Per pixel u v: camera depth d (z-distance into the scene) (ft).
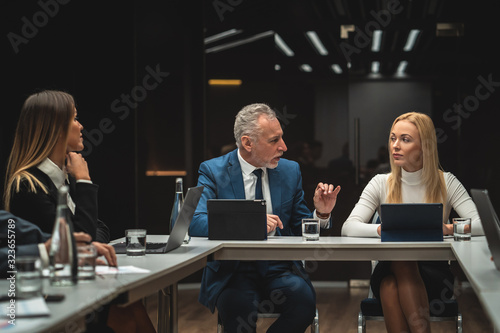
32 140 6.95
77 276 5.01
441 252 7.75
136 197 17.26
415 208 7.88
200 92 18.51
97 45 17.07
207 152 18.57
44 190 6.75
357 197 20.42
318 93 19.06
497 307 4.16
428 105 21.20
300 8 19.08
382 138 21.83
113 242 8.56
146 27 17.72
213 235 8.33
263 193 9.02
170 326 7.89
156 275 5.61
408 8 19.30
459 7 19.26
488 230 5.75
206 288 8.51
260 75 18.90
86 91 17.02
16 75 16.46
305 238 8.08
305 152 19.07
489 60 19.24
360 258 7.80
